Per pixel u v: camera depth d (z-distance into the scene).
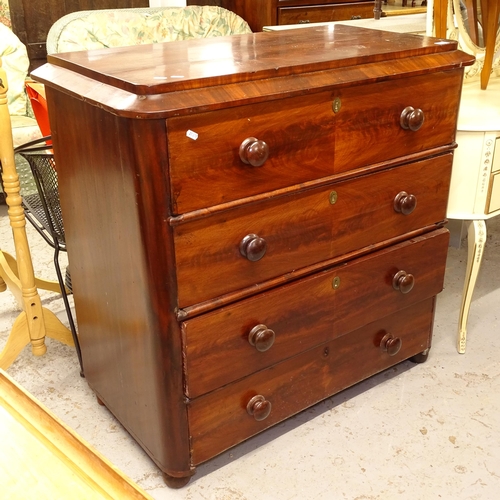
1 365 1.91
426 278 1.81
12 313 2.30
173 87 1.17
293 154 1.36
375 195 1.58
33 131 3.08
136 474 1.58
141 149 1.18
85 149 1.36
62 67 1.42
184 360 1.36
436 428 1.71
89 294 1.59
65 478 0.88
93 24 3.23
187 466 1.48
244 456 1.63
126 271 1.36
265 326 1.45
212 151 1.24
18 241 1.84
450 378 1.91
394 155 1.57
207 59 1.39
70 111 1.38
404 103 1.53
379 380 1.91
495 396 1.83
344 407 1.80
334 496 1.50
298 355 1.59
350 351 1.72
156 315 1.31
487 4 2.10
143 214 1.23
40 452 0.92
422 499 1.49
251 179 1.32
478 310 2.27
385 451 1.64
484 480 1.55
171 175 1.20
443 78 1.58
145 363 1.41
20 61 3.41
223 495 1.51
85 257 1.54
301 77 1.32
